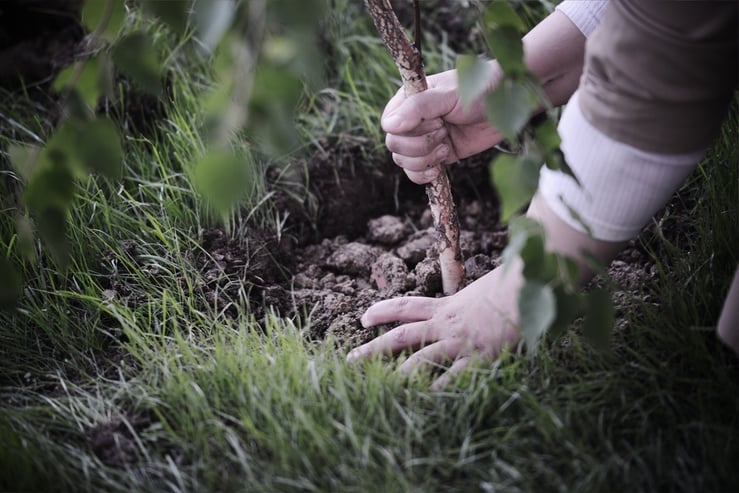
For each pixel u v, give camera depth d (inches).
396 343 63.4
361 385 60.3
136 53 44.1
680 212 76.3
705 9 47.5
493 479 54.1
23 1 94.1
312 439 56.9
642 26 48.9
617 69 50.4
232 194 37.6
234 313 72.6
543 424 56.6
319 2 38.7
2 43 93.8
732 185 71.0
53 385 66.2
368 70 91.8
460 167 86.8
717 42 48.3
